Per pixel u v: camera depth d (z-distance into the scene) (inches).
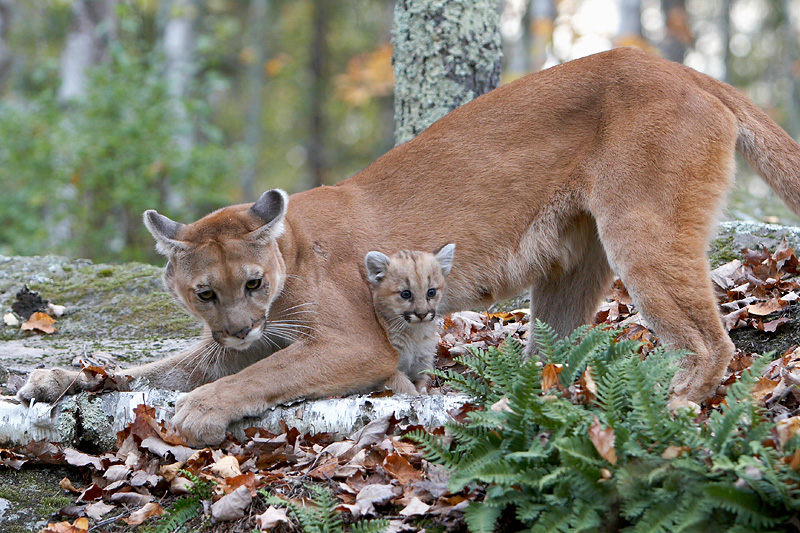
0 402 354.3
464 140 389.7
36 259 620.1
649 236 348.5
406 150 397.4
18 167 935.0
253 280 348.5
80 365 443.2
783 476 233.5
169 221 364.8
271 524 277.4
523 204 381.7
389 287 372.5
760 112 375.6
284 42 1956.2
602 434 249.0
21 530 301.0
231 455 319.3
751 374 266.2
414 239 386.3
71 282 590.2
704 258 349.7
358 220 384.8
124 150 920.9
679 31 1489.9
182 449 326.3
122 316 541.0
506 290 394.0
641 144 355.6
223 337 351.3
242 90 1926.7
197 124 1127.6
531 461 262.2
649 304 347.3
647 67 368.8
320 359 352.8
